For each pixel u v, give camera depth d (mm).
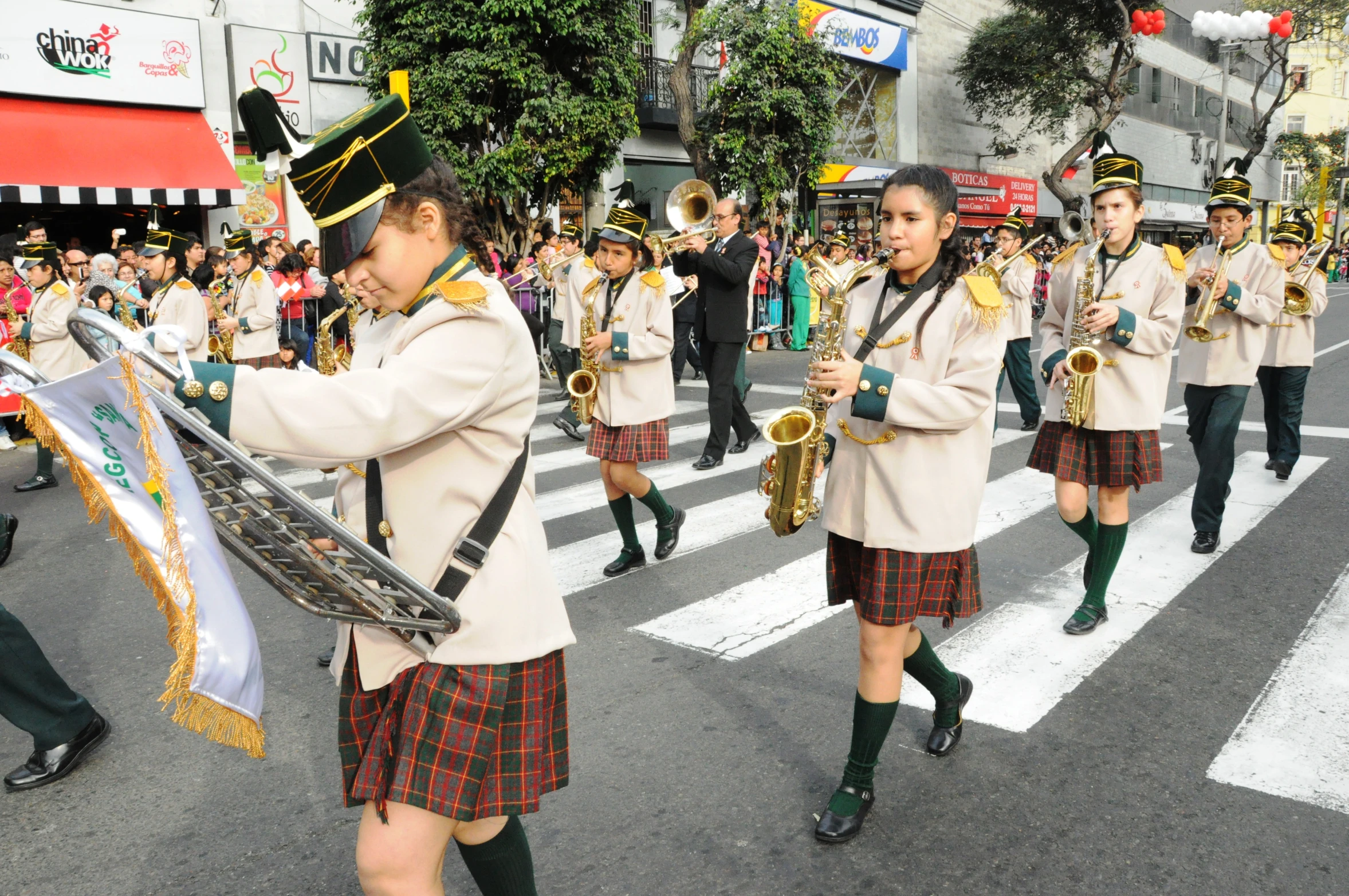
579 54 14859
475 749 1725
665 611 4660
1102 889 2607
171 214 15562
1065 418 4203
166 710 3721
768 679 3906
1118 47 25516
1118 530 4312
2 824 2990
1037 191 30484
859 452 2879
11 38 13336
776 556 5480
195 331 7941
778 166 17484
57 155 13594
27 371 1577
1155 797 3039
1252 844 2781
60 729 3258
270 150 1579
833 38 23391
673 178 21953
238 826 2963
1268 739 3363
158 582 1520
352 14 16859
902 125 27188
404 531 1702
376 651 1748
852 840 2842
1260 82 29844
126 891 2664
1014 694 3752
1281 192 58781
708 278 7477
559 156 14352
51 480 7285
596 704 3713
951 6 28797
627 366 5059
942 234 2756
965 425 2707
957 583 2885
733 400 8023
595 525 6129
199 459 1561
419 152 1675
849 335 2936
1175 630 4332
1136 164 4324
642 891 2635
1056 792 3080
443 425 1592
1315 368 12633
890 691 2855
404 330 1646
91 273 9906
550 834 2898
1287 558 5273
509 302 1732
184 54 14891
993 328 2723
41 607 4820
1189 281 5465
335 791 3154
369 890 1728
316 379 1514
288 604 4805
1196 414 5555
